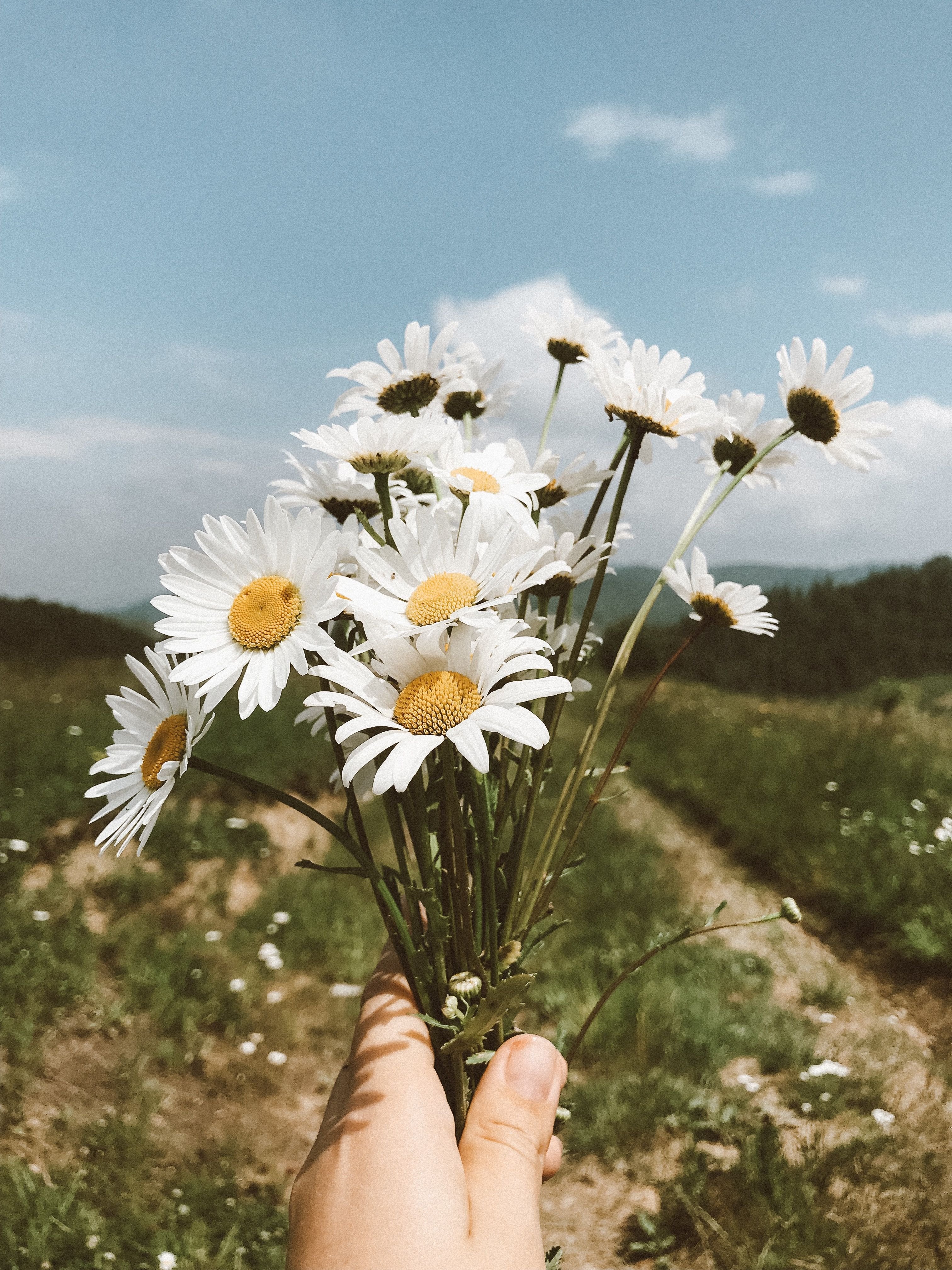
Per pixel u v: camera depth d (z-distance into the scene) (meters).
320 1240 1.04
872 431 1.66
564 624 1.48
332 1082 4.51
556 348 1.83
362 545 1.32
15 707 9.38
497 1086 1.24
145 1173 3.61
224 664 1.16
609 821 7.52
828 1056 4.51
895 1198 3.40
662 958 5.40
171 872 6.13
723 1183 3.57
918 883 5.88
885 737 10.38
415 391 1.71
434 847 1.40
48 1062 4.22
